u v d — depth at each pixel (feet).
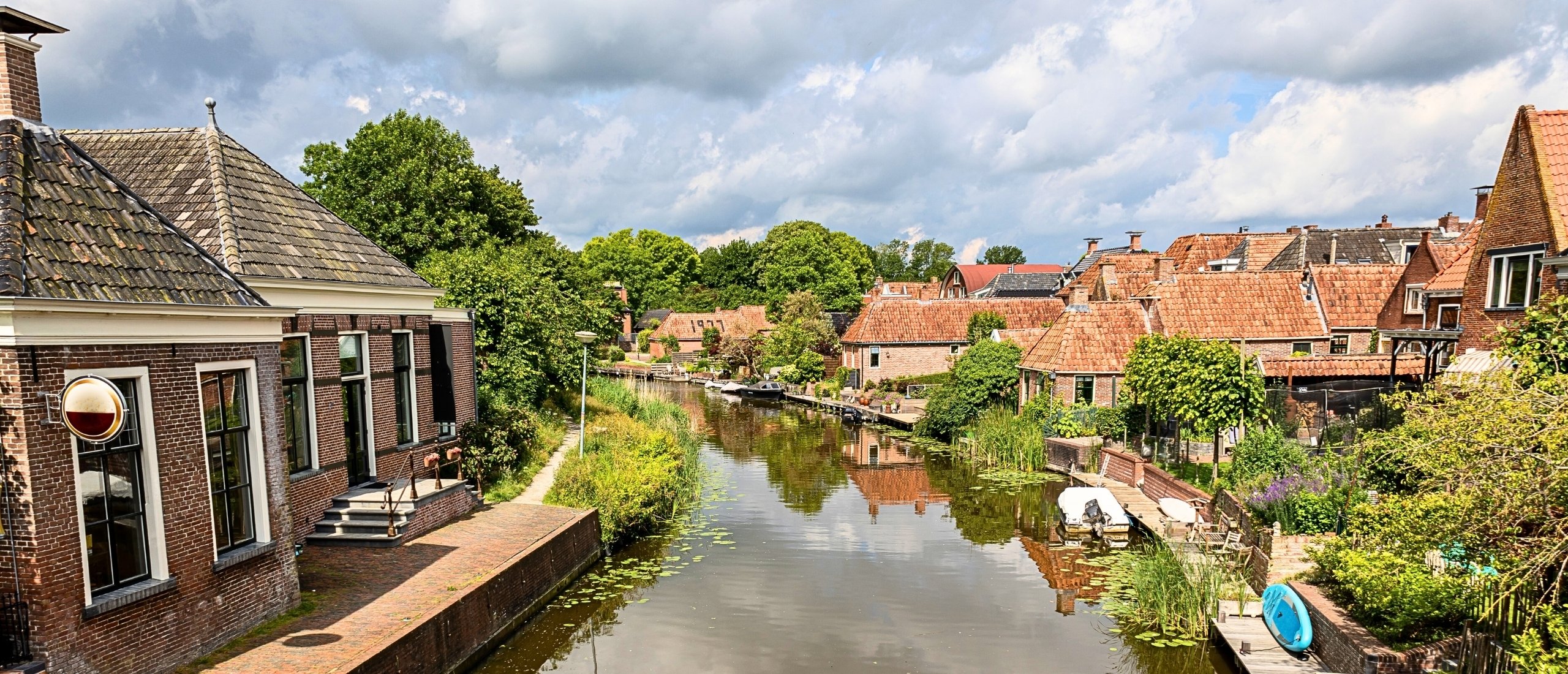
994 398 104.99
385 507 47.01
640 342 254.27
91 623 26.45
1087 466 80.79
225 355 32.12
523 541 46.57
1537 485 24.41
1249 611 41.63
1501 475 25.53
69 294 26.02
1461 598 32.78
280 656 30.48
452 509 51.62
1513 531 26.48
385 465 52.31
